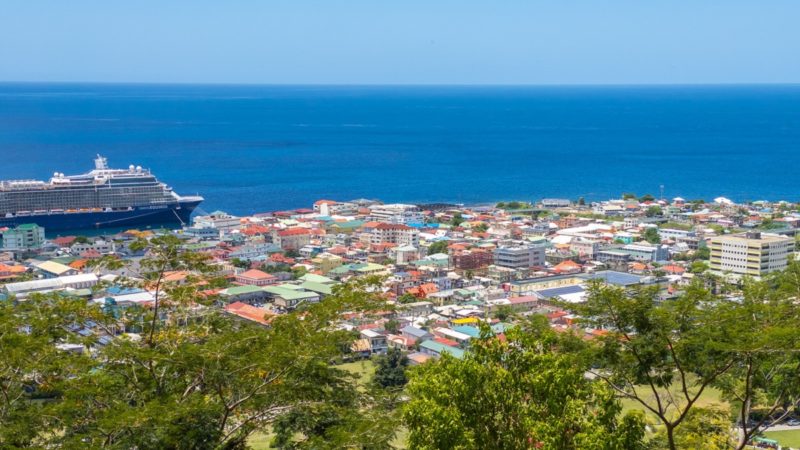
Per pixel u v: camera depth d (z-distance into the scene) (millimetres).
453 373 58031
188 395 58750
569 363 59094
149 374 61031
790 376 63219
